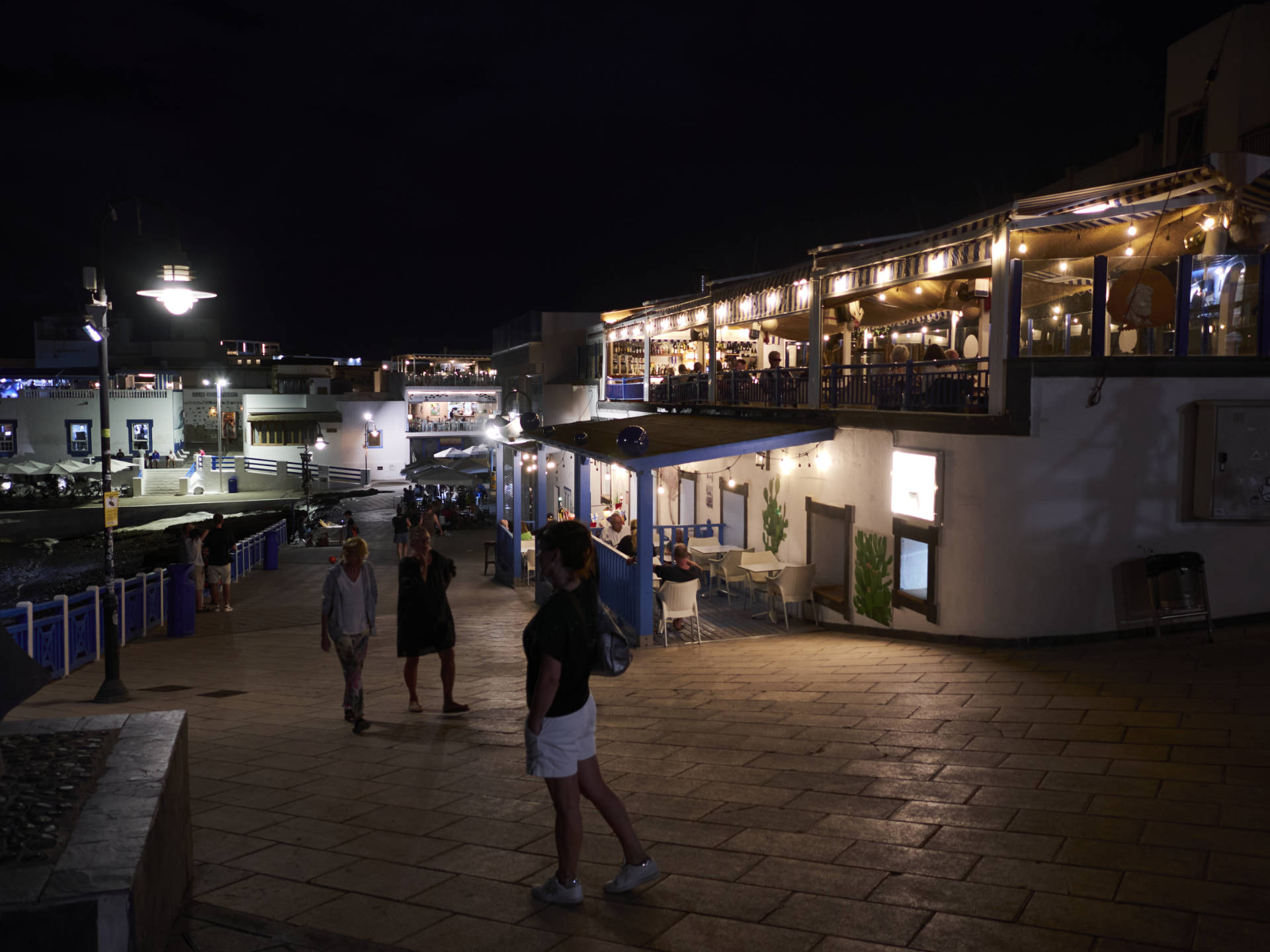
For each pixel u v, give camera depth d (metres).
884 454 11.58
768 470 15.24
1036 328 15.33
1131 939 3.56
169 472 47.09
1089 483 9.73
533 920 3.91
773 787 5.76
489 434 29.17
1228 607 9.88
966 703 7.66
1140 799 5.12
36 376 57.62
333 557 26.33
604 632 4.05
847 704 7.92
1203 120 15.89
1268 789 5.16
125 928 2.66
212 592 17.16
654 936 3.74
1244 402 9.48
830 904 3.99
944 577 10.41
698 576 12.38
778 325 17.67
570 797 4.01
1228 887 3.97
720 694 8.74
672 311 21.64
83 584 27.72
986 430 9.85
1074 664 8.79
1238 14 15.04
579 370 33.28
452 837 5.06
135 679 10.91
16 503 42.59
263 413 52.12
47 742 3.96
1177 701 7.13
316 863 4.68
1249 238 10.29
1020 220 9.77
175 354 65.62
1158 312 9.68
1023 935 3.63
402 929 3.86
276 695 9.80
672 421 17.83
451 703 8.49
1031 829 4.78
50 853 2.83
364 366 64.62
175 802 3.87
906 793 5.49
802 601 13.45
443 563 8.47
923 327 17.83
